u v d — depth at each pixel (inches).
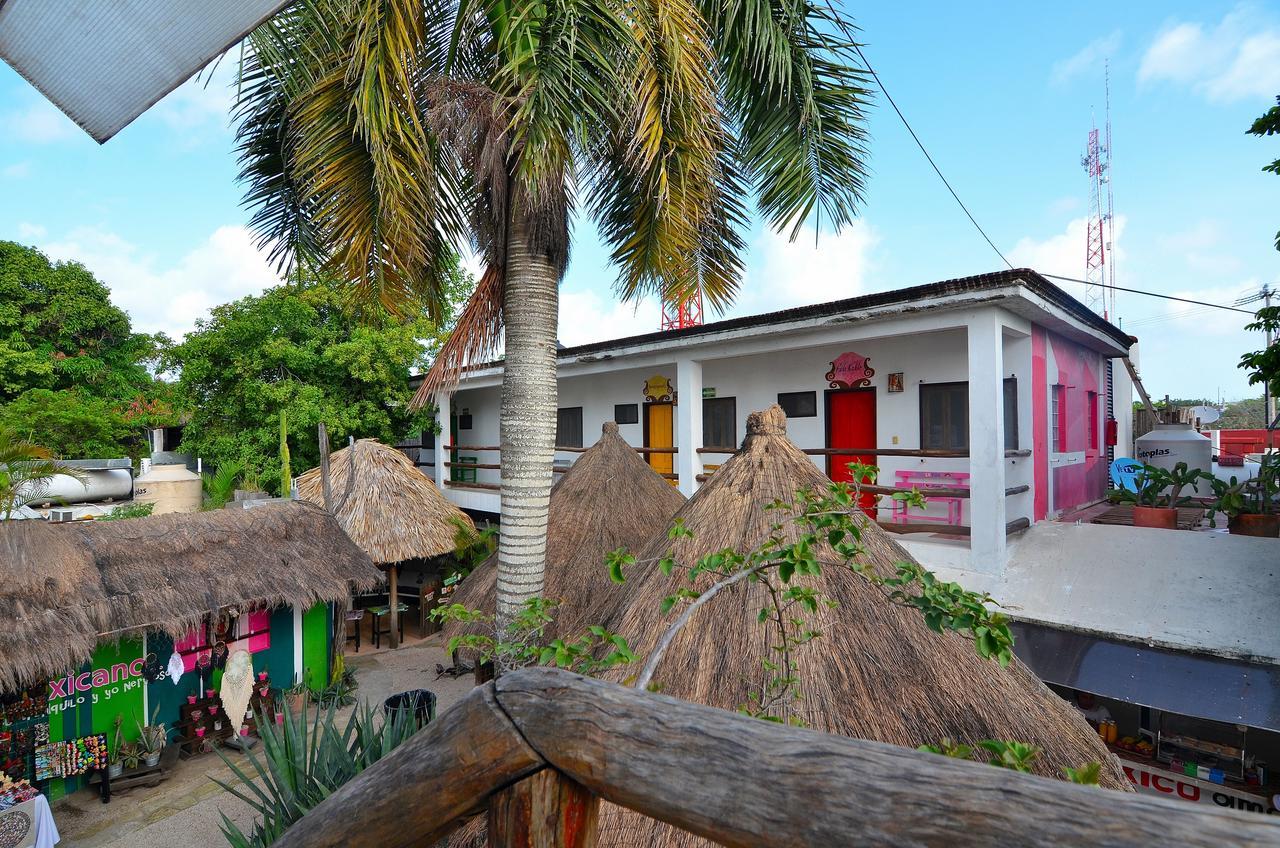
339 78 182.7
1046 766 115.0
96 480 593.6
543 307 225.0
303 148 189.6
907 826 23.1
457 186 221.3
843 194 231.5
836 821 24.6
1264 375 213.6
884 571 142.7
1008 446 317.7
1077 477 379.6
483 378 530.3
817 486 159.5
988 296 251.1
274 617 348.8
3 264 775.7
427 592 489.7
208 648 322.3
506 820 34.7
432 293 259.1
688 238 221.1
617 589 177.6
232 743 316.5
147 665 297.1
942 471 342.0
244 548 327.9
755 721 29.8
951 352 343.0
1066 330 336.5
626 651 92.4
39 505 473.7
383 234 197.6
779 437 177.6
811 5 207.2
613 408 516.1
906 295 272.4
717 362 446.0
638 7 171.6
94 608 260.7
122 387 851.4
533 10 167.8
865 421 376.2
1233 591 229.1
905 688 122.0
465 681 390.9
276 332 565.3
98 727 283.7
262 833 162.2
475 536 494.0
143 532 306.5
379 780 39.3
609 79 173.6
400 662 428.8
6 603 244.2
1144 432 611.5
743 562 102.7
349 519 451.2
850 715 116.6
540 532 225.3
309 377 573.6
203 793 275.0
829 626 130.1
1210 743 231.6
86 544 286.2
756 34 198.8
